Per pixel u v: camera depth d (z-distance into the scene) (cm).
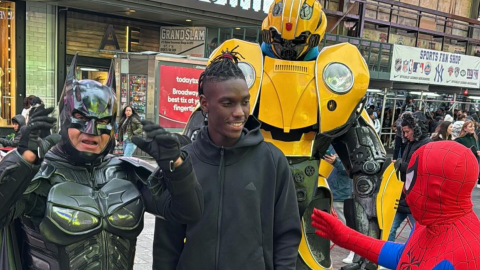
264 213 181
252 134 180
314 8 252
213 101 167
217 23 1096
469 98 1634
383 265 188
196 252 174
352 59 264
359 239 193
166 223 185
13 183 141
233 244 172
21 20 925
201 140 182
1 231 168
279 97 252
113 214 167
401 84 1274
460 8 1700
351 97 256
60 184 163
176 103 935
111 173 180
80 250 161
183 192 157
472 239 145
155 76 898
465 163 145
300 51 260
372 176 273
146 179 185
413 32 1552
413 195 156
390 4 1438
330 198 288
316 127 254
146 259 417
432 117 1405
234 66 171
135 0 923
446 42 1667
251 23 1111
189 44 1095
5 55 927
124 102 917
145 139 151
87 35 1029
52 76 978
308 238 271
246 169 178
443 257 146
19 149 141
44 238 158
